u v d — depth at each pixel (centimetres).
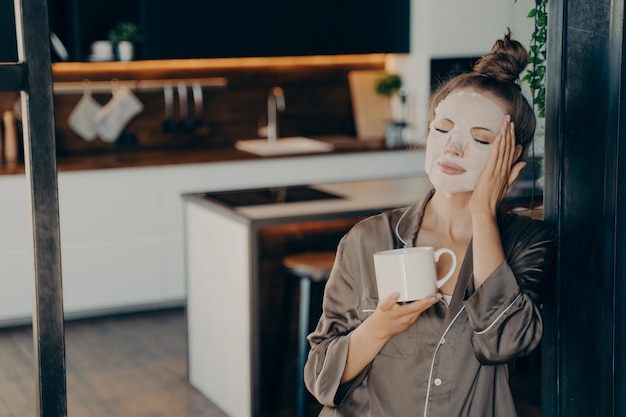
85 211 489
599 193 175
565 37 174
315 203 356
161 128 565
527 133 171
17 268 473
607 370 175
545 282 173
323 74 600
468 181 168
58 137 533
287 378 364
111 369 418
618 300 174
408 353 167
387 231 171
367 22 553
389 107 588
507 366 171
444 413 167
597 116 173
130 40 523
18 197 470
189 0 524
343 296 173
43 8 147
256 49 543
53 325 152
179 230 511
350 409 172
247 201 362
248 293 334
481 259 163
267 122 591
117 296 502
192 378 395
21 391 393
